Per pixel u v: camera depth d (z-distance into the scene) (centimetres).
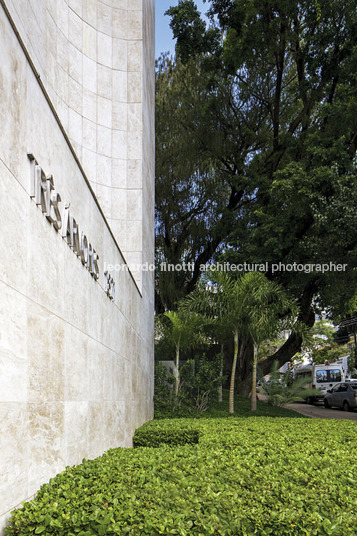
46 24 874
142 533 265
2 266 269
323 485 371
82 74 1062
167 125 2278
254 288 1667
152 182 1549
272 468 438
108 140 1101
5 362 269
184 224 2344
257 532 281
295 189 1777
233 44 2003
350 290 2052
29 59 326
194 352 2030
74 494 309
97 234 561
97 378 529
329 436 760
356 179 1767
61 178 405
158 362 1703
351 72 1856
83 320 467
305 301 2247
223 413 1714
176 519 276
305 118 2144
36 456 318
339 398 2761
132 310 891
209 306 1697
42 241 343
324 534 276
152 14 1593
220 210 2262
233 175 2294
